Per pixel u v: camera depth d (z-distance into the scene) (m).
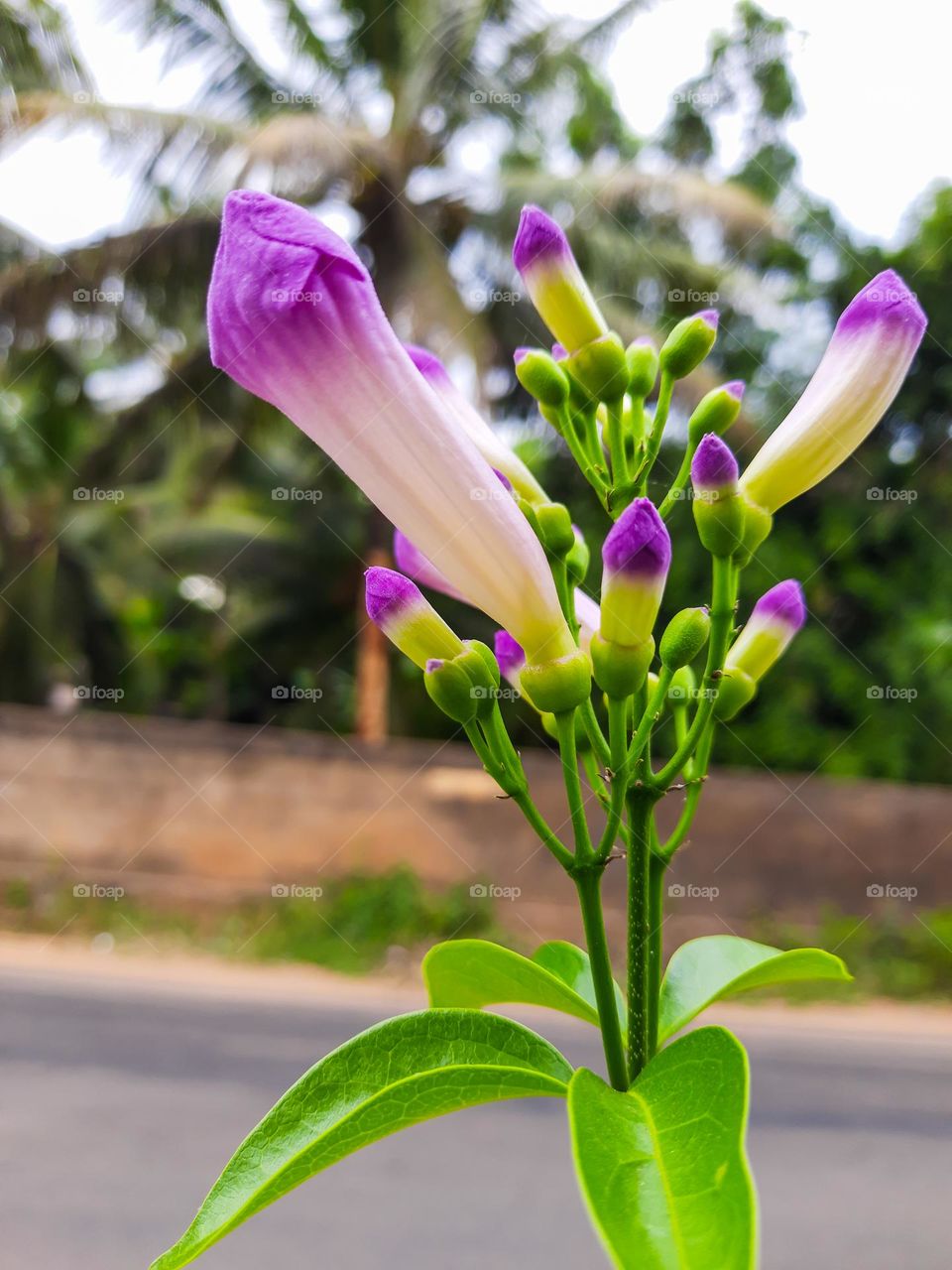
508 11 8.80
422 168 8.95
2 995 6.26
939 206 8.70
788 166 9.34
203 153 8.47
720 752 8.98
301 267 0.77
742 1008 6.59
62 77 8.27
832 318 9.29
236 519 12.28
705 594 7.42
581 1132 0.63
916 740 8.79
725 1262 0.56
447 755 7.86
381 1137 0.74
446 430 0.79
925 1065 5.50
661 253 8.96
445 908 7.47
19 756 8.07
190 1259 0.67
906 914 7.40
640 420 0.94
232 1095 4.67
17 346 9.85
